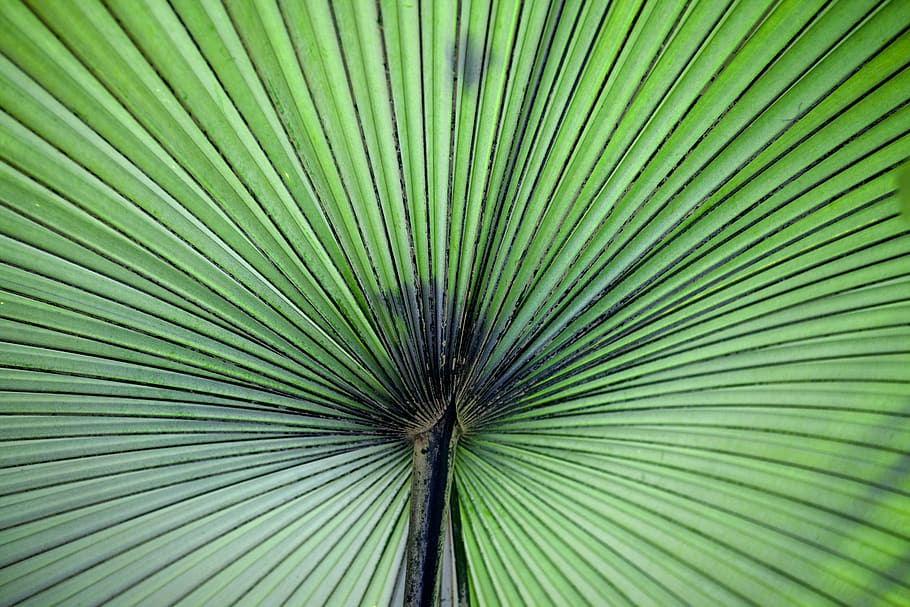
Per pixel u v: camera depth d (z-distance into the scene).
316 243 0.52
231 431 0.61
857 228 0.51
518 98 0.46
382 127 0.47
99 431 0.58
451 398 0.60
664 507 0.65
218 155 0.47
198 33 0.41
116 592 0.63
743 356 0.58
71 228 0.49
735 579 0.65
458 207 0.51
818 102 0.46
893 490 0.58
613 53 0.45
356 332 0.56
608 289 0.56
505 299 0.56
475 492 0.67
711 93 0.46
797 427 0.59
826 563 0.61
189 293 0.54
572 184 0.51
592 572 0.69
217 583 0.66
